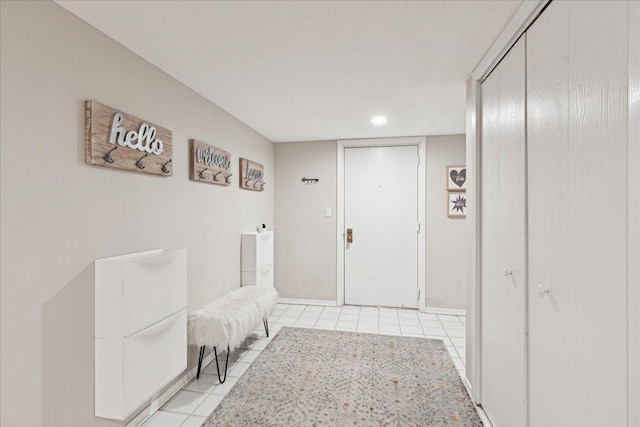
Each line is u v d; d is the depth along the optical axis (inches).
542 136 51.9
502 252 67.9
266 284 141.3
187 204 95.3
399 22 62.7
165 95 85.4
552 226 49.0
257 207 150.8
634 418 33.4
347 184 168.9
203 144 101.4
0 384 48.8
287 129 146.0
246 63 80.5
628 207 33.9
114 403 62.9
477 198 82.7
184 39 68.8
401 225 164.1
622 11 34.6
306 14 59.9
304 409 82.0
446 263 158.1
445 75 87.5
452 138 156.5
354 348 118.5
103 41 66.1
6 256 49.3
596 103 38.9
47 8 54.7
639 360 32.7
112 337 62.8
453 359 110.0
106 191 67.0
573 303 43.8
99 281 63.4
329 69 83.9
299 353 114.3
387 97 104.7
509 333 64.5
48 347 55.3
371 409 82.0
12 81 49.7
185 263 81.4
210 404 84.2
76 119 60.2
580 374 42.4
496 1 56.1
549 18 49.6
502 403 68.0
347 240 169.8
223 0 55.5
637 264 32.8
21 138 51.1
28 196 52.1
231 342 91.9
